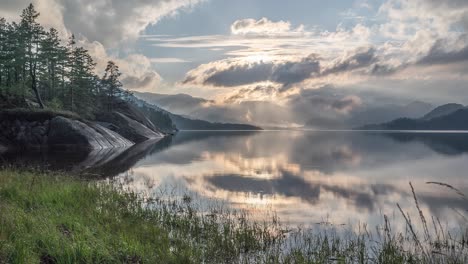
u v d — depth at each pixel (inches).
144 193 935.0
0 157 1833.2
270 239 538.3
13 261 319.9
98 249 379.9
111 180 1151.0
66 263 347.6
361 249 476.4
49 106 3134.8
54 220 478.3
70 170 1370.6
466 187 1125.1
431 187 1122.0
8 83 3006.9
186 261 411.8
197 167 1672.0
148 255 405.4
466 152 2704.2
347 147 3457.2
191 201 847.7
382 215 735.7
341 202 877.2
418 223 666.8
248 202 857.5
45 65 3149.6
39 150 2373.3
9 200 578.6
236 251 475.2
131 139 3880.4
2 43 2913.4
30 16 2935.5
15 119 2596.0
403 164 1838.1
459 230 608.7
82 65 3631.9
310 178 1320.1
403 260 439.2
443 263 425.7
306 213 745.6
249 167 1688.0
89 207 606.9
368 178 1330.0
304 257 445.7
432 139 5743.1
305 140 5423.2
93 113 3927.2
